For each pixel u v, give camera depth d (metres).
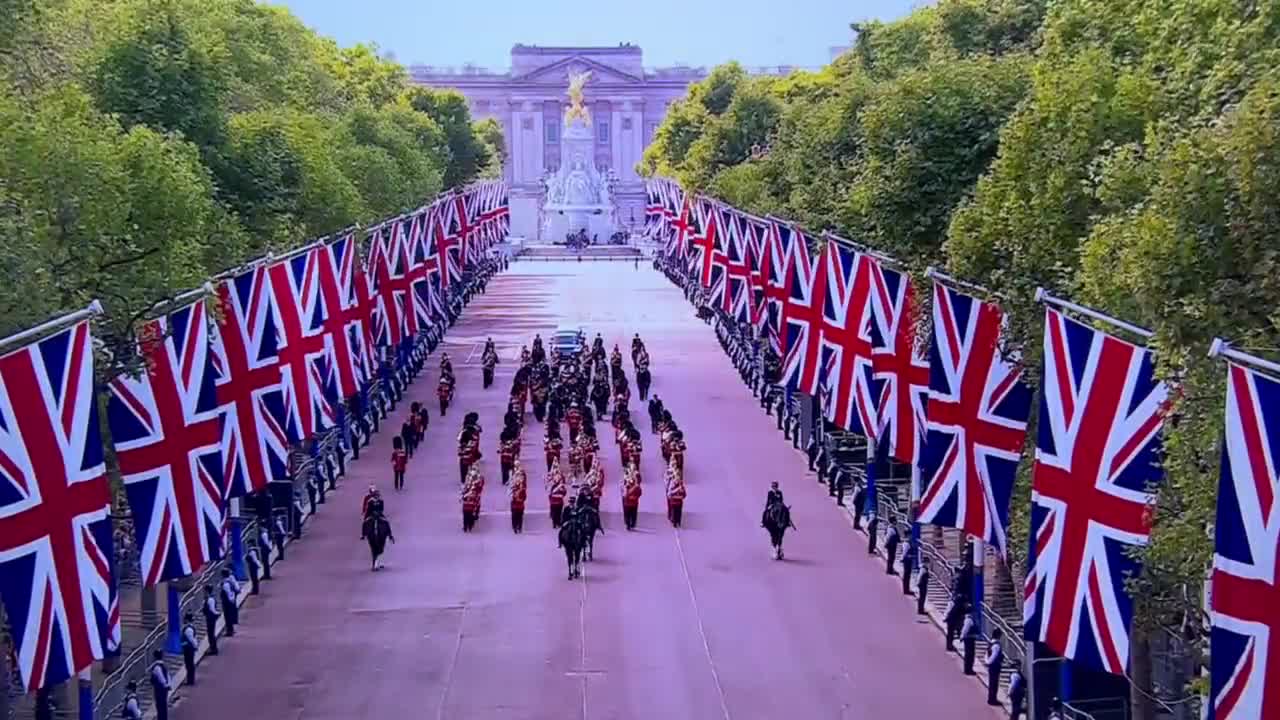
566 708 48.69
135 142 59.06
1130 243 37.19
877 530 69.38
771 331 95.06
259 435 56.94
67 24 76.81
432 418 101.12
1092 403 36.16
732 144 162.12
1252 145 32.19
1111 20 54.94
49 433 34.94
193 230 59.25
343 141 113.88
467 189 184.12
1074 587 36.50
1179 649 45.16
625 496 71.88
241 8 117.50
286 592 62.03
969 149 64.81
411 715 48.16
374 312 94.94
